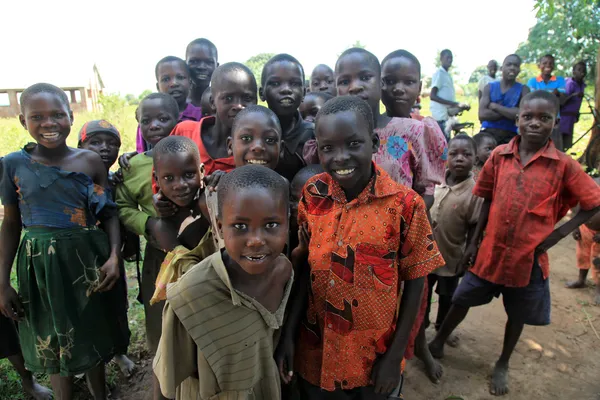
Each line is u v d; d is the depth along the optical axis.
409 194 1.85
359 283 1.89
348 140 1.74
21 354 2.77
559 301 4.17
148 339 2.76
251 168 1.66
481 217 3.12
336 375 1.97
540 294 2.89
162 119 3.28
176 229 2.33
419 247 1.88
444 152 2.59
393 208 1.84
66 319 2.41
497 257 2.90
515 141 2.94
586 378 3.10
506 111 6.40
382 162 2.46
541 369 3.20
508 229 2.85
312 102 3.68
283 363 2.05
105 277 2.50
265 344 1.86
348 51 2.49
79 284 2.46
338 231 1.91
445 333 3.29
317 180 2.04
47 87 2.31
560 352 3.40
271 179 1.62
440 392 2.98
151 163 2.72
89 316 2.50
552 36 13.09
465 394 2.96
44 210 2.37
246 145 2.20
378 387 1.96
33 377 2.92
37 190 2.35
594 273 4.10
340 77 2.49
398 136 2.47
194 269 1.72
